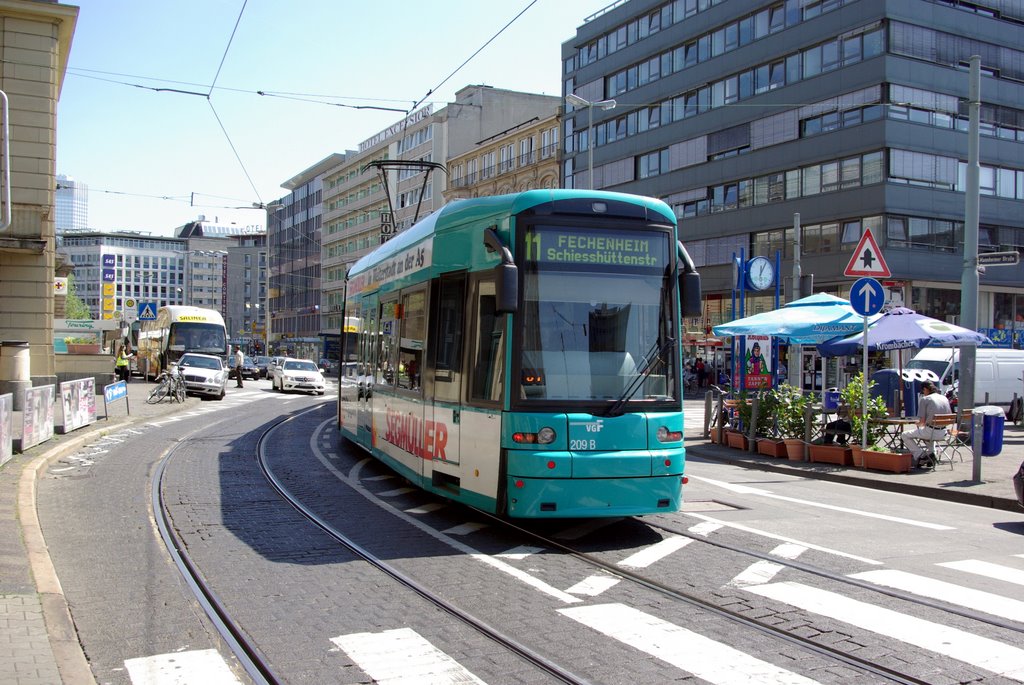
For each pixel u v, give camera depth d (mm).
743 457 16719
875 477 13695
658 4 51469
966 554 8352
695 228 48750
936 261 39250
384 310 13227
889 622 6039
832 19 40656
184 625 5945
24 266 26578
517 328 8523
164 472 13328
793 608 6359
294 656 5293
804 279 21938
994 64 41375
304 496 11320
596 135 56750
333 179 107500
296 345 115375
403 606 6398
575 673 5008
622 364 8750
